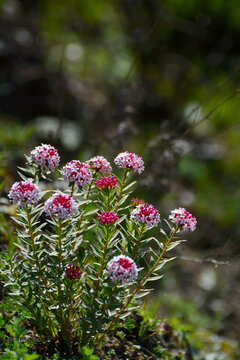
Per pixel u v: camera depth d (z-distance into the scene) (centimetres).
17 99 851
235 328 589
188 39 1073
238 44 1075
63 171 257
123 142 486
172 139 461
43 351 286
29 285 273
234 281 656
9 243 354
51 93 875
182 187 801
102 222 253
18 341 245
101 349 310
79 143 722
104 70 1056
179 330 400
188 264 684
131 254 269
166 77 1034
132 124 495
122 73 1040
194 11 1079
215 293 643
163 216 584
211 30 1081
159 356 334
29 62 945
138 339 341
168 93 985
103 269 263
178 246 447
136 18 1137
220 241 675
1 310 303
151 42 1063
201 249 654
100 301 256
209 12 1079
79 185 259
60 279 260
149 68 1062
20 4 1126
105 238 257
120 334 312
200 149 877
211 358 440
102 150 557
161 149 468
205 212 771
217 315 590
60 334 295
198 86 986
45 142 567
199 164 857
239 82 491
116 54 1089
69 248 285
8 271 273
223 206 804
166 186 482
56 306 265
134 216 260
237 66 480
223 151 906
